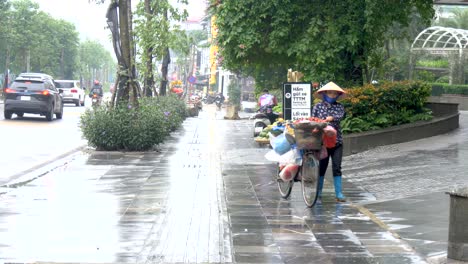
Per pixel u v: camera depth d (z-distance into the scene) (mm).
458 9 63500
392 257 8195
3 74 78500
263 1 21312
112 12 20969
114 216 10398
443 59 48938
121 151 19766
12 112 32906
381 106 19984
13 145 21891
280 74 33281
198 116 45344
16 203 11406
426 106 22625
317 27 20984
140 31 29938
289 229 9711
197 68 75250
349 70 22047
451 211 7746
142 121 19875
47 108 32719
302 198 12375
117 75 20719
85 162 17422
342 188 13555
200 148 21438
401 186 13555
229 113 41375
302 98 16156
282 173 12102
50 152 20312
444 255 8125
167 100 31750
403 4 21422
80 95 55000
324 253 8375
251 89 70312
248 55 23156
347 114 19531
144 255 8172
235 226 9883
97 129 19547
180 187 13383
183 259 8031
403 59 44875
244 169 16344
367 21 20578
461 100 39156
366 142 19078
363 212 10992
